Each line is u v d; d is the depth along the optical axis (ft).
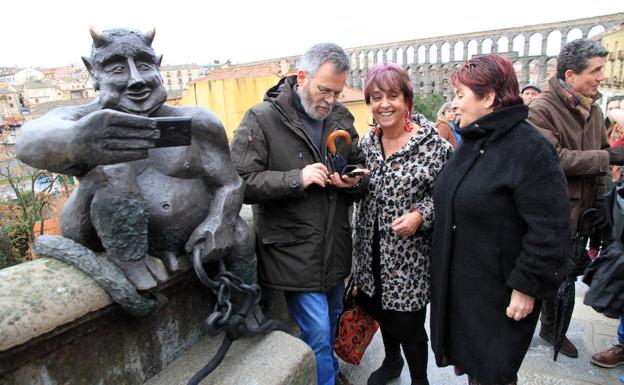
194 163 4.71
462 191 5.45
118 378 4.61
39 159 3.69
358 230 7.18
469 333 5.64
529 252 5.01
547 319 8.99
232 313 5.14
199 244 4.66
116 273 4.09
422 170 6.41
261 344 5.29
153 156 4.55
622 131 10.33
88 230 4.35
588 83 7.86
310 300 6.18
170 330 5.21
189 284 5.38
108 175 3.97
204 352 5.44
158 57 4.52
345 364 8.54
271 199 5.79
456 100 5.74
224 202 4.83
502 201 5.24
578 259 7.72
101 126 3.66
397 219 6.32
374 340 9.29
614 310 7.22
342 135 6.22
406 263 6.63
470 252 5.51
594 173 7.77
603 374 8.09
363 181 6.45
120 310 4.47
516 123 5.21
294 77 6.34
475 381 5.81
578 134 8.15
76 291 3.83
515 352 5.45
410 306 6.71
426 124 6.61
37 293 3.62
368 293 6.98
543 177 4.96
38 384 3.83
